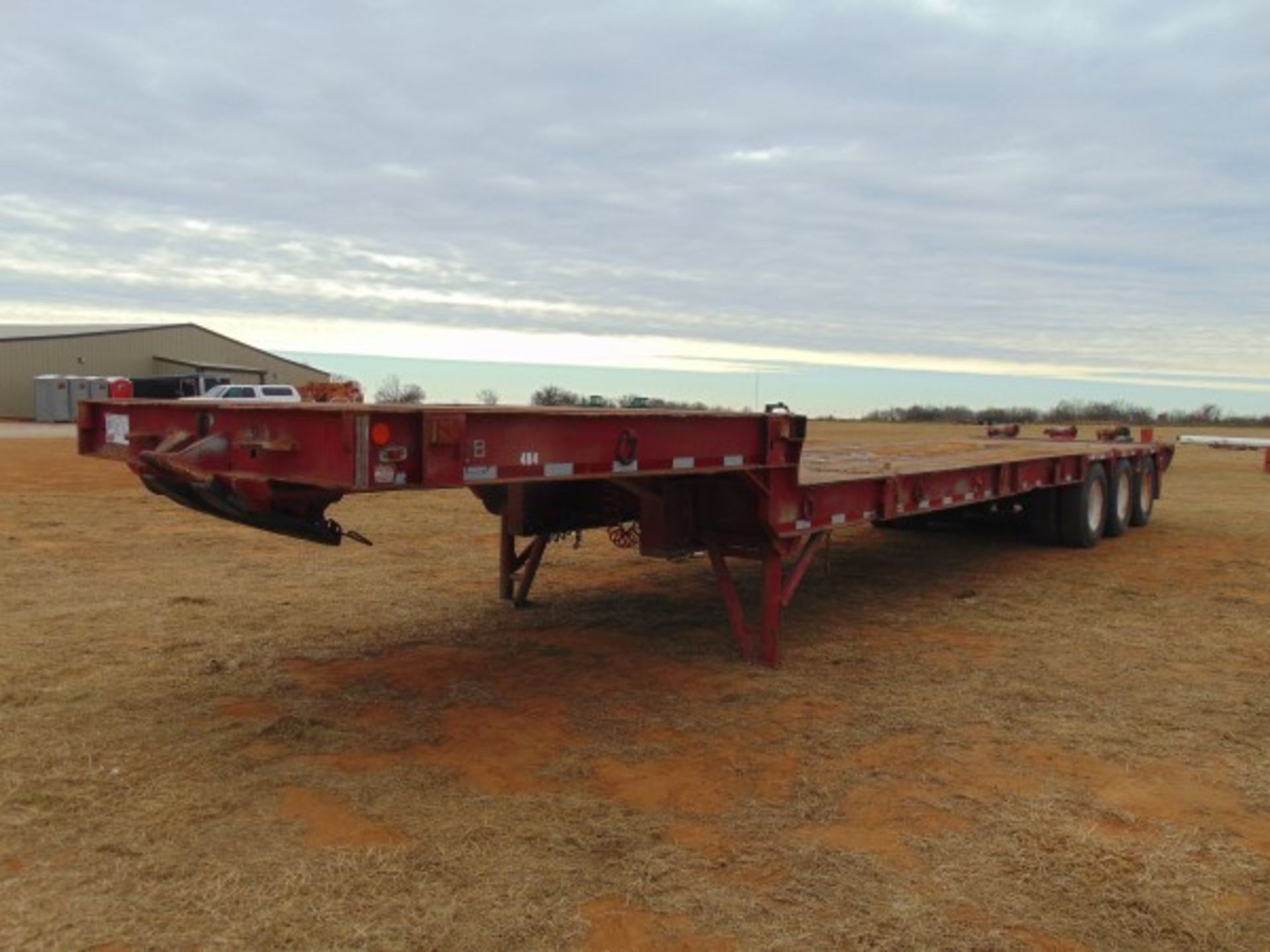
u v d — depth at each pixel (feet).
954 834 12.42
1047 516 36.32
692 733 15.94
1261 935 10.27
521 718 16.51
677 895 10.77
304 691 17.70
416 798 13.19
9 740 14.99
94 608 24.04
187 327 212.43
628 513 21.33
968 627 23.57
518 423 13.87
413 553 32.94
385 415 12.23
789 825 12.60
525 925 10.12
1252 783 14.23
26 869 11.09
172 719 16.07
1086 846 12.12
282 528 14.82
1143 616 24.97
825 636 22.54
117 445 16.30
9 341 180.55
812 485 20.04
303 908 10.33
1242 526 43.65
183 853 11.50
